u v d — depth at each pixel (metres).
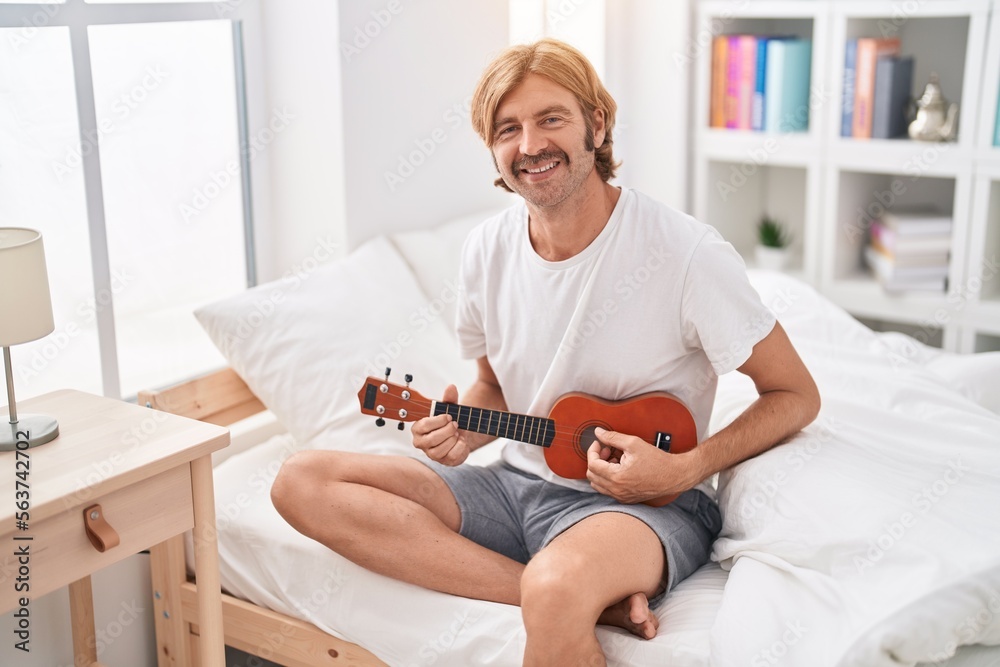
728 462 1.65
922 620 1.35
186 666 1.92
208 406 2.00
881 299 3.00
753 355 1.64
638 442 1.59
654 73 3.20
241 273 2.41
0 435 1.52
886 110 2.91
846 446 1.71
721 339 1.60
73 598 1.82
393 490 1.71
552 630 1.43
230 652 2.05
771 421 1.66
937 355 2.28
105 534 1.42
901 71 2.93
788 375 1.67
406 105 2.47
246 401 2.09
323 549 1.74
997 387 2.11
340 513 1.66
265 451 2.08
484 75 1.62
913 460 1.69
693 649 1.46
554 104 1.57
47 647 1.85
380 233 2.47
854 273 3.17
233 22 2.28
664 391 1.69
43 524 1.38
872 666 1.33
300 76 2.32
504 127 1.60
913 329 3.23
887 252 2.99
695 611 1.55
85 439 1.55
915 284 2.95
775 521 1.57
